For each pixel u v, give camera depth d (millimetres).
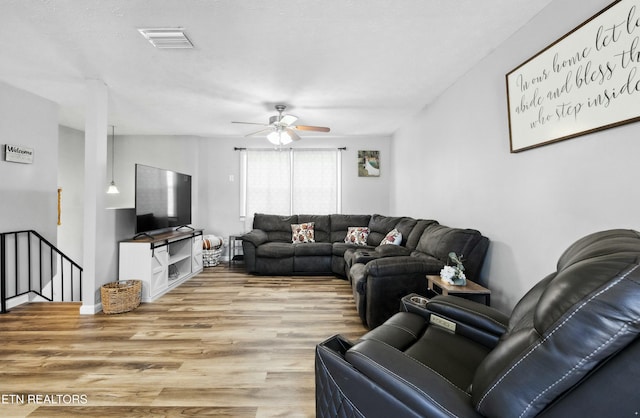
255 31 2152
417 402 898
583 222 1639
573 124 1646
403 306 1928
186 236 4293
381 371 991
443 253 2572
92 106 3006
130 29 2129
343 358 1169
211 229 5809
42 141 3611
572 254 1081
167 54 2496
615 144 1456
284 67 2732
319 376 1218
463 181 2922
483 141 2584
